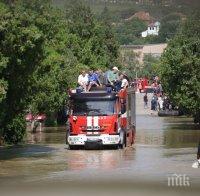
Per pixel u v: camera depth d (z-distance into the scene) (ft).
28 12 121.70
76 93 147.33
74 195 72.23
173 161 113.29
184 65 207.21
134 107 167.84
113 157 124.06
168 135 192.65
